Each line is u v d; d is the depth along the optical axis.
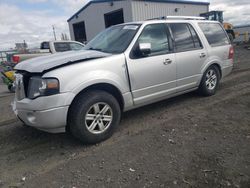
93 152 3.53
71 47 11.06
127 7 20.12
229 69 6.36
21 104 3.54
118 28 4.83
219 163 3.02
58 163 3.30
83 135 3.62
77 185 2.79
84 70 3.57
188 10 24.61
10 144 3.97
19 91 3.70
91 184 2.78
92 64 3.68
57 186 2.80
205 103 5.41
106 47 4.46
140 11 20.47
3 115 5.68
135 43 4.24
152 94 4.51
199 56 5.35
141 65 4.23
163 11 22.17
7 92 9.38
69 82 3.41
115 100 3.93
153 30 4.61
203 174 2.82
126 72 4.04
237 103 5.25
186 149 3.41
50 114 3.33
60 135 4.21
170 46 4.81
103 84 3.81
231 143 3.50
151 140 3.77
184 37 5.16
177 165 3.03
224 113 4.71
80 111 3.54
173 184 2.68
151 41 4.51
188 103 5.49
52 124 3.38
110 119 3.90
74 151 3.61
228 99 5.58
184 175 2.82
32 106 3.37
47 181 2.91
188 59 5.09
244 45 24.02
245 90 6.26
